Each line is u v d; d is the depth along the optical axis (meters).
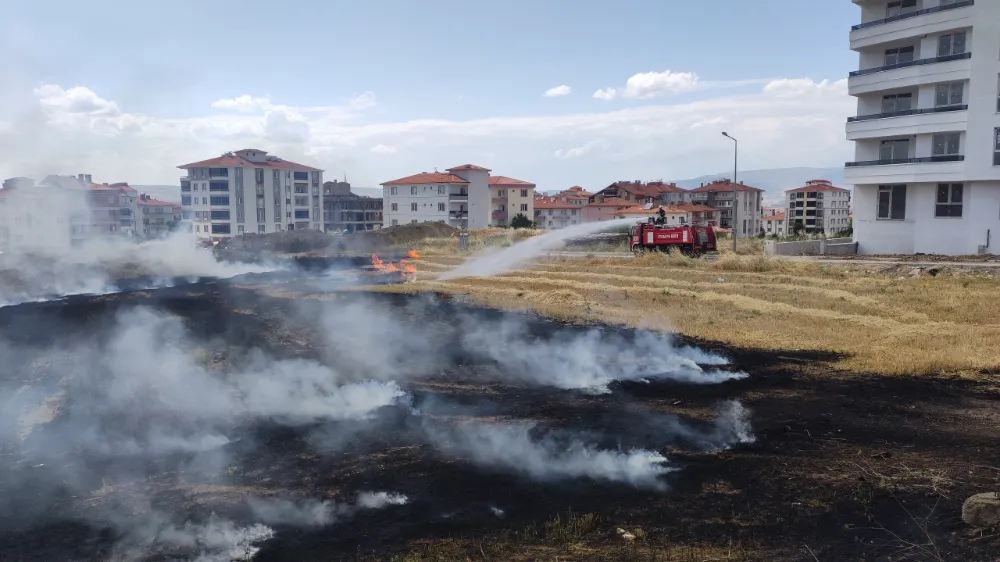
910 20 38.59
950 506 8.25
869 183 41.12
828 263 34.62
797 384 14.43
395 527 8.63
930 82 37.88
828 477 9.48
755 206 130.88
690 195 130.38
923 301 23.77
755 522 8.26
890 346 17.36
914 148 39.66
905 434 11.10
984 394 13.14
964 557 6.98
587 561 7.40
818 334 19.16
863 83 41.22
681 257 37.75
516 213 116.38
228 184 97.75
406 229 71.69
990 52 35.31
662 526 8.29
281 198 104.12
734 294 26.47
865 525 7.94
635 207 108.56
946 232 38.22
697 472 10.05
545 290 28.53
